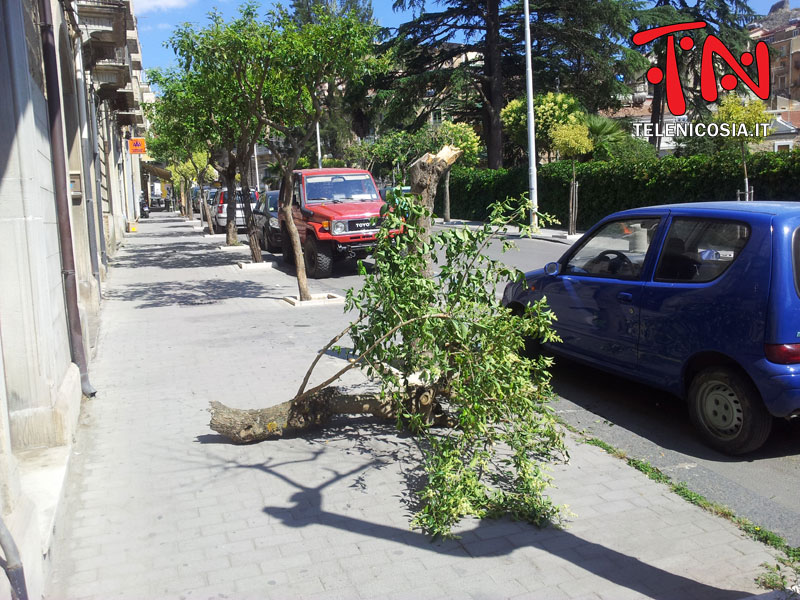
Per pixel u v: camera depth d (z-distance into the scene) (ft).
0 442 10.13
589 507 14.03
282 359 25.77
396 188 17.02
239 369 24.43
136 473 15.75
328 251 50.49
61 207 20.45
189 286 46.96
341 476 15.47
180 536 12.91
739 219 16.72
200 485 15.11
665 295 17.95
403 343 16.39
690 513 13.74
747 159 66.39
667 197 75.10
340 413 17.51
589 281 20.84
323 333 30.30
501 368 14.93
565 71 121.70
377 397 17.44
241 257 66.90
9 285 15.26
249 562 12.00
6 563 8.61
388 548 12.46
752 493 14.62
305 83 36.94
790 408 15.25
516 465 14.46
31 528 10.63
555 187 93.30
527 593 11.05
